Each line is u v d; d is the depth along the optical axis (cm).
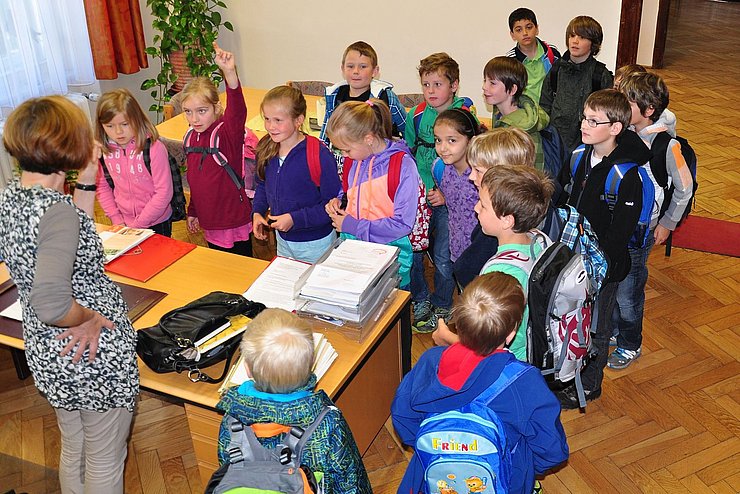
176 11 512
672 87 665
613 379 308
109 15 484
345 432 158
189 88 301
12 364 331
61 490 246
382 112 265
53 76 452
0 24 411
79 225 179
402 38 514
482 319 166
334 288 219
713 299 359
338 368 212
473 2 482
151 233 286
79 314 179
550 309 210
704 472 259
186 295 249
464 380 170
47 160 174
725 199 453
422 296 349
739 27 855
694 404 292
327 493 155
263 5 545
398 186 266
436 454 172
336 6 523
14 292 248
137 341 214
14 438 288
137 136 293
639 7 576
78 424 215
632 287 292
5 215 178
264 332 156
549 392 171
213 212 318
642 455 268
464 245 290
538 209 203
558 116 399
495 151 228
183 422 296
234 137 306
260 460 156
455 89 321
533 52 415
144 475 270
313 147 274
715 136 550
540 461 179
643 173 250
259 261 272
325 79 557
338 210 275
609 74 390
